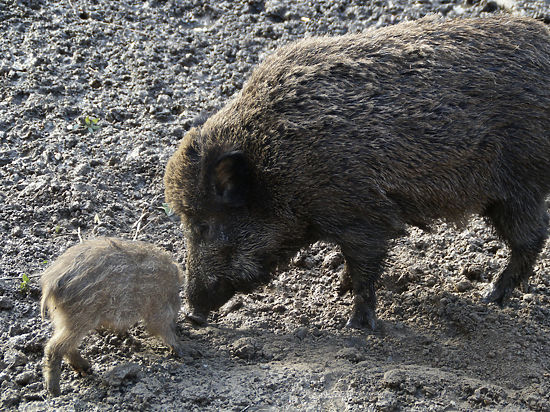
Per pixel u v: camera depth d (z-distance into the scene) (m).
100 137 12.36
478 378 8.73
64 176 11.34
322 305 9.92
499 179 9.05
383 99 8.50
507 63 8.80
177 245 10.73
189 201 8.57
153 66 14.18
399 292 10.24
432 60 8.69
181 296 9.62
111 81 13.62
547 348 9.23
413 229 11.36
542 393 8.46
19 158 11.62
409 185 8.65
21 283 9.15
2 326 8.62
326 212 8.66
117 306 7.56
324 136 8.36
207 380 7.91
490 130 8.72
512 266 9.88
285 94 8.52
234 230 8.80
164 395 7.64
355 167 8.41
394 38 8.95
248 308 9.73
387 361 8.93
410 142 8.49
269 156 8.43
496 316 9.71
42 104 12.78
